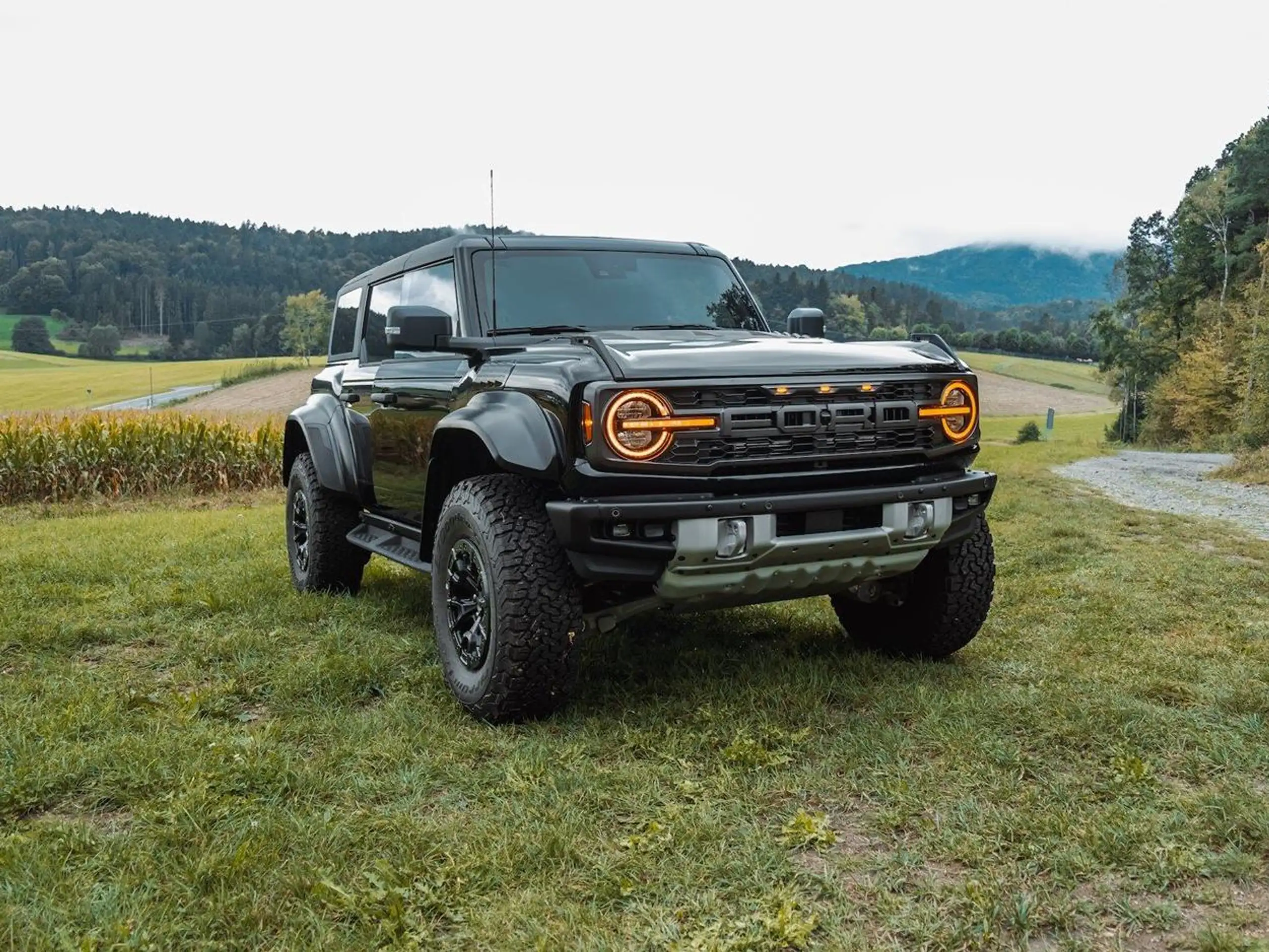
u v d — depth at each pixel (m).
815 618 5.22
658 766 3.26
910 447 3.84
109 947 2.22
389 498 5.18
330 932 2.29
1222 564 6.86
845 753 3.33
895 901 2.41
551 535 3.64
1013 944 2.24
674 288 4.93
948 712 3.65
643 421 3.40
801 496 3.54
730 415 3.49
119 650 4.94
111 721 3.71
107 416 15.91
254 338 169.62
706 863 2.58
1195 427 51.28
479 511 3.74
